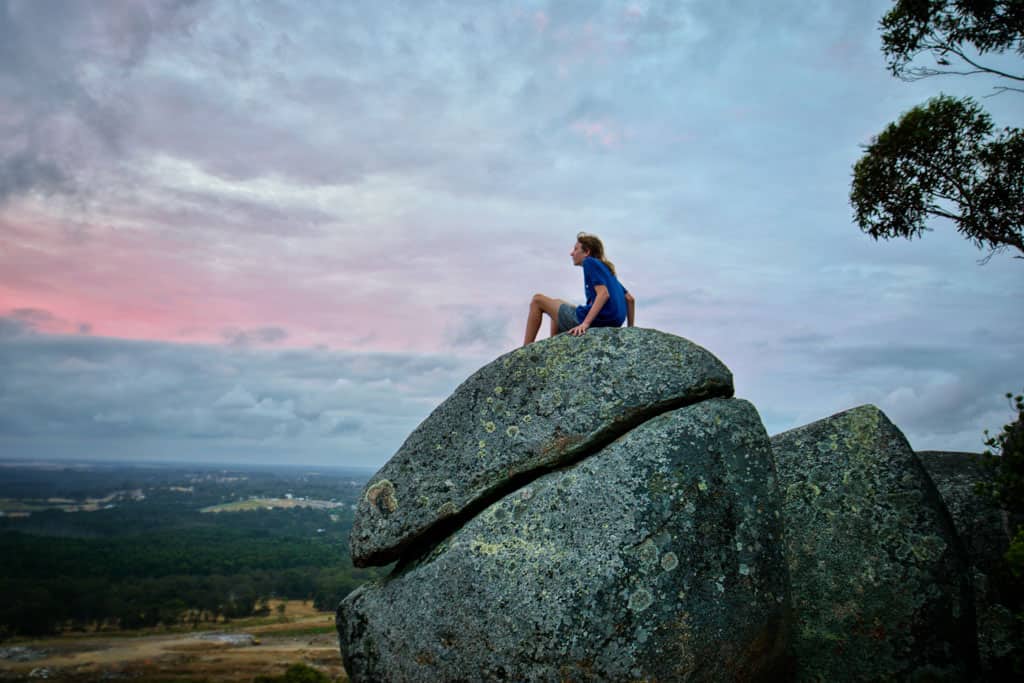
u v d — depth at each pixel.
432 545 6.88
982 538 7.93
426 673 6.27
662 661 5.58
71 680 53.16
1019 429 7.57
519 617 5.93
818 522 7.30
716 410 6.48
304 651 62.84
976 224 11.56
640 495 6.02
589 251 8.09
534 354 7.10
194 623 78.81
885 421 7.70
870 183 11.98
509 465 6.75
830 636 6.82
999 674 7.11
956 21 11.48
